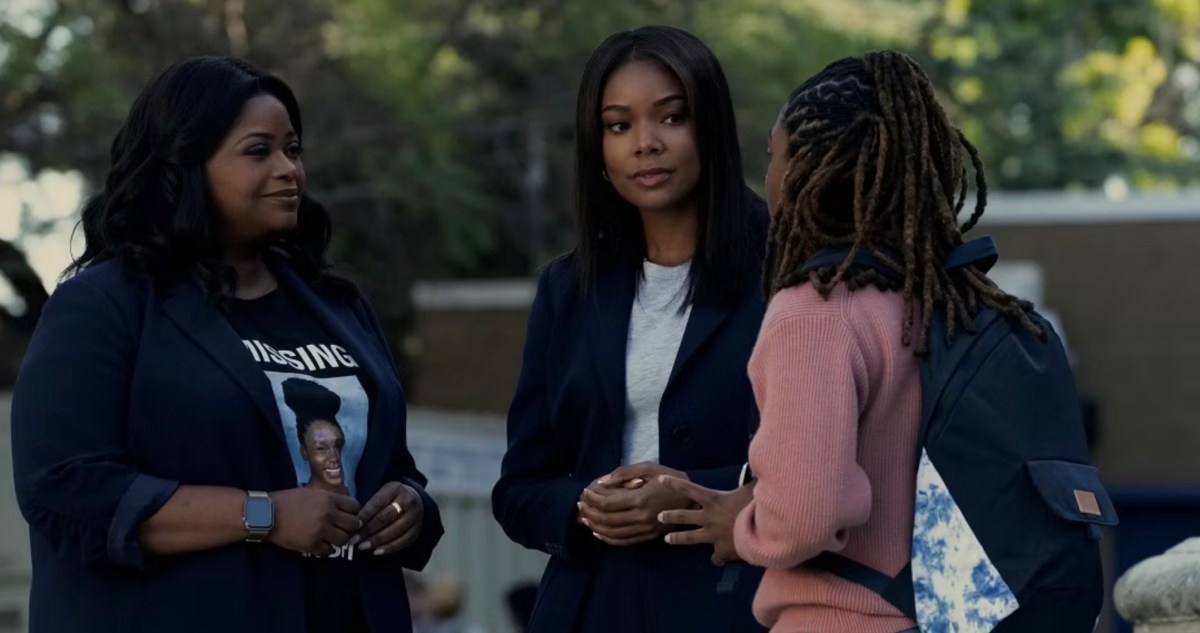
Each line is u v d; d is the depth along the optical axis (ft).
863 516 22.52
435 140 103.60
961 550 22.44
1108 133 167.12
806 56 108.37
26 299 104.73
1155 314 113.70
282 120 28.60
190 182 27.94
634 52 29.04
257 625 26.89
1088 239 114.52
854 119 23.71
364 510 27.94
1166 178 159.63
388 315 121.80
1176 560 29.12
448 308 125.49
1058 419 22.85
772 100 106.32
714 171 29.01
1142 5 161.89
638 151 28.73
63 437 26.53
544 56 107.55
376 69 100.89
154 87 28.25
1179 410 113.29
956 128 24.45
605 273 29.71
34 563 27.50
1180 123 176.65
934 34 135.13
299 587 27.32
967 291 23.52
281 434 27.45
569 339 29.71
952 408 22.77
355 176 106.63
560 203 113.80
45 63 90.17
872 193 23.45
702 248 29.12
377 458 28.71
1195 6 163.84
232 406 27.17
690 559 28.35
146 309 27.53
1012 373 22.86
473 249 117.39
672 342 29.04
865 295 23.34
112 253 28.04
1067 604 22.11
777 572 23.67
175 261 27.99
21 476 26.68
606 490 27.63
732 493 25.80
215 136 27.96
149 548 26.61
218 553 26.86
